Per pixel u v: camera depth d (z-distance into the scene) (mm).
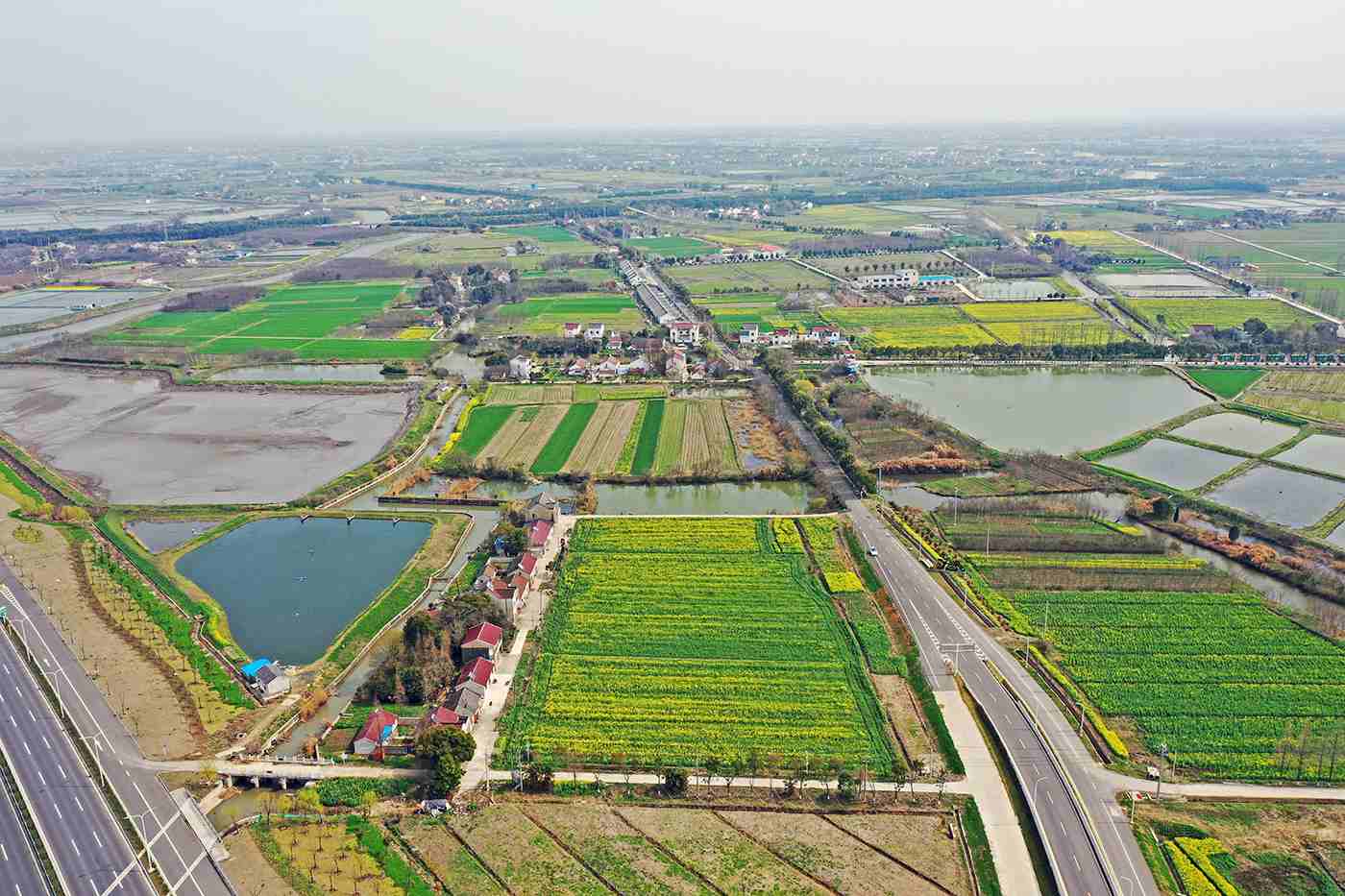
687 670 141375
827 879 101938
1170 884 99812
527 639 151000
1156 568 170000
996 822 110312
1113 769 118312
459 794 116250
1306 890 98125
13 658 148625
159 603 166250
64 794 118188
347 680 143625
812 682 138250
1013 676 138500
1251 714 128750
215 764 122438
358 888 101688
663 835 109000
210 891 101938
